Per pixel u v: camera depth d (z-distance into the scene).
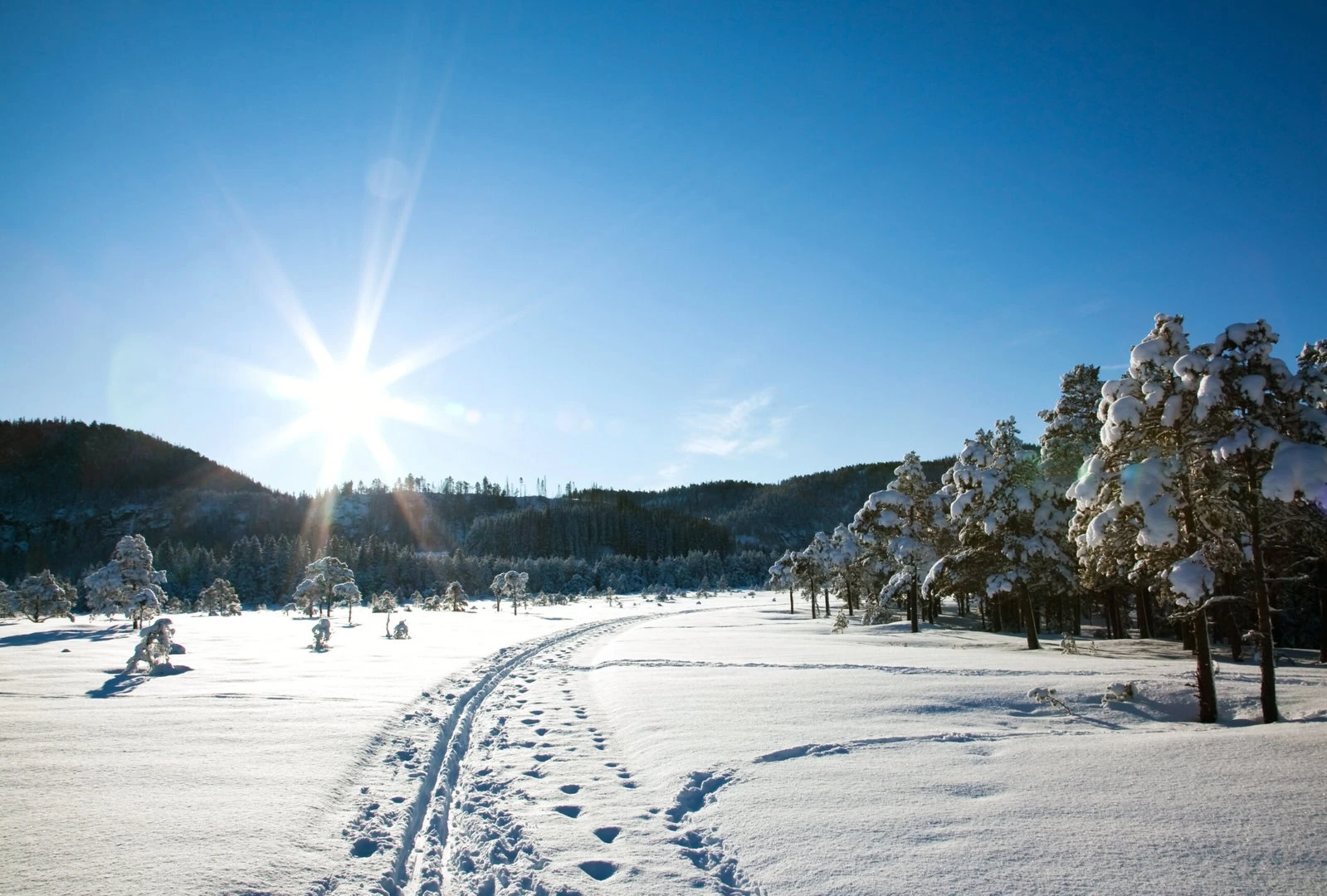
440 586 101.06
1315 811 5.61
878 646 25.00
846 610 57.88
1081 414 28.38
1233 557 11.87
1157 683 12.55
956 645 26.33
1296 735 7.96
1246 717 11.19
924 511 36.00
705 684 14.36
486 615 57.78
